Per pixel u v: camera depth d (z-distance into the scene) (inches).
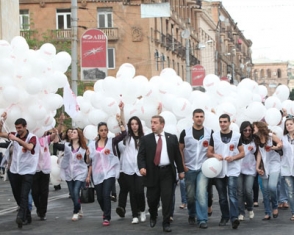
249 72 4685.0
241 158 473.7
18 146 495.2
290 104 649.6
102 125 503.8
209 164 462.3
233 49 3826.3
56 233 464.4
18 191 508.7
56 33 1823.3
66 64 554.3
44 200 534.9
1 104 516.7
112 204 657.0
